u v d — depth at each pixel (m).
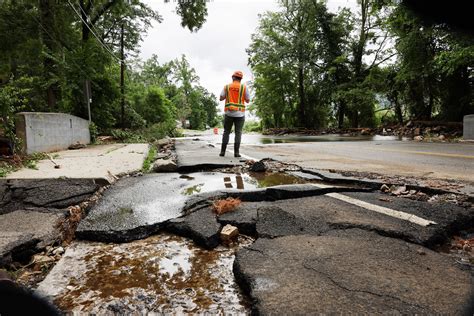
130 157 7.29
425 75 16.61
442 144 11.20
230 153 8.88
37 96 15.76
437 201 3.42
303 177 4.96
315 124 33.88
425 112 19.84
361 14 26.45
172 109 39.91
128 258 2.30
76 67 14.84
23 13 14.74
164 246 2.53
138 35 20.84
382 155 7.87
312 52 29.45
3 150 6.46
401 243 2.28
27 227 2.75
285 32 31.41
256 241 2.38
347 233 2.49
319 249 2.19
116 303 1.72
